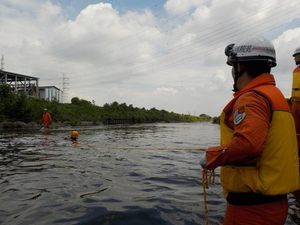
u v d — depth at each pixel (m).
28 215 2.94
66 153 7.68
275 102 1.52
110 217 2.88
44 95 43.69
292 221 2.71
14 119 24.02
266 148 1.50
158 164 5.99
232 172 1.64
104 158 6.80
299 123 3.95
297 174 1.53
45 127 20.23
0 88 25.62
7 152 7.82
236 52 1.74
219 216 2.91
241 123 1.48
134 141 11.83
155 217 2.88
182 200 3.45
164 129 25.70
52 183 4.27
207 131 22.28
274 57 1.70
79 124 31.94
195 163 6.13
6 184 4.20
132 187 4.07
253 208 1.55
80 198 3.51
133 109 58.88
